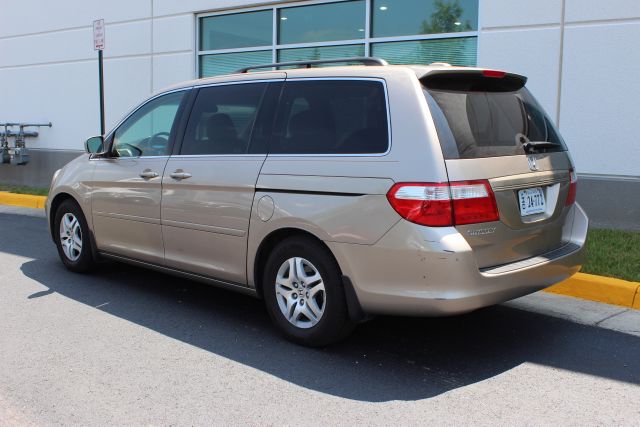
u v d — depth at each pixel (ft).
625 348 14.44
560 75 25.21
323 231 13.06
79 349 14.08
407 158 12.16
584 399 11.84
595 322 16.11
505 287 12.37
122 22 39.60
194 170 15.87
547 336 15.16
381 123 12.78
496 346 14.52
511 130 13.56
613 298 17.37
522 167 13.19
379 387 12.29
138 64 39.40
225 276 15.39
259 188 14.32
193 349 14.19
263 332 15.30
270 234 14.19
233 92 15.93
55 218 20.89
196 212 15.76
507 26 26.22
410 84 12.63
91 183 19.02
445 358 13.79
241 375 12.80
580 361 13.69
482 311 16.97
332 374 12.88
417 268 11.89
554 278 13.65
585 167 25.02
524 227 13.10
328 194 13.08
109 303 17.53
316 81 14.25
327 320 13.39
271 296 14.49
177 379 12.57
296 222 13.51
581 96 24.85
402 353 14.03
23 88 44.96
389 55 30.73
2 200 37.78
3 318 16.16
